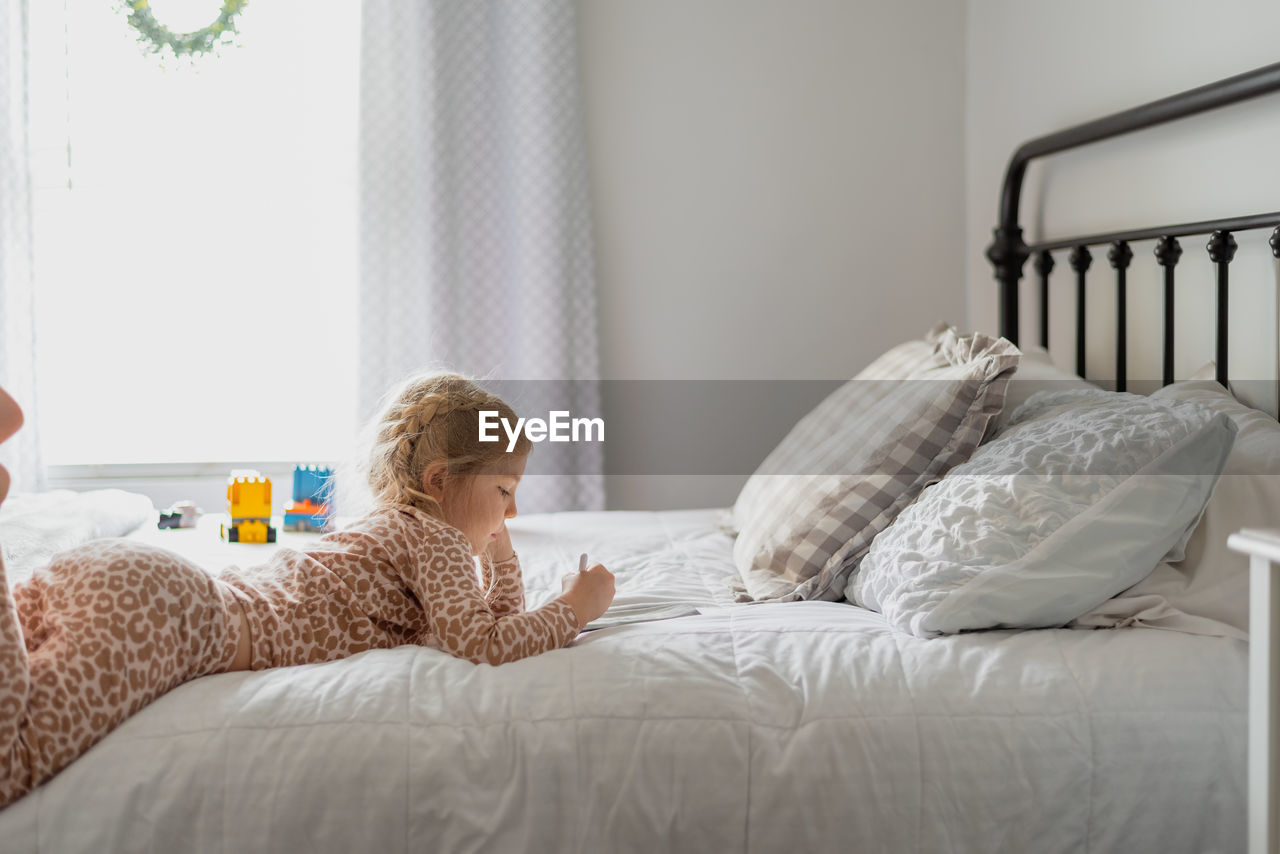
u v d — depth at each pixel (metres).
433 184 2.34
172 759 0.95
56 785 0.94
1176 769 1.03
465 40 2.36
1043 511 1.20
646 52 2.46
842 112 2.51
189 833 0.94
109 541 1.07
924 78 2.52
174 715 0.98
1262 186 1.54
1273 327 1.51
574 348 2.41
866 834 0.99
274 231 2.65
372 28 2.34
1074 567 1.16
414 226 2.38
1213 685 1.07
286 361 2.69
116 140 2.57
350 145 2.62
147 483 2.56
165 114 2.57
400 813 0.96
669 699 1.02
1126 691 1.06
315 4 2.57
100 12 2.52
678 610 1.33
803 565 1.44
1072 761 1.02
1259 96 1.47
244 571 1.22
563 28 2.37
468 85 2.36
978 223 2.48
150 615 1.00
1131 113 1.74
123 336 2.65
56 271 2.60
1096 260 1.99
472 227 2.38
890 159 2.52
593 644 1.11
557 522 2.03
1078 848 1.02
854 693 1.04
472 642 1.08
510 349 2.40
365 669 1.04
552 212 2.36
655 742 1.00
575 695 1.02
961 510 1.25
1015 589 1.15
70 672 0.95
